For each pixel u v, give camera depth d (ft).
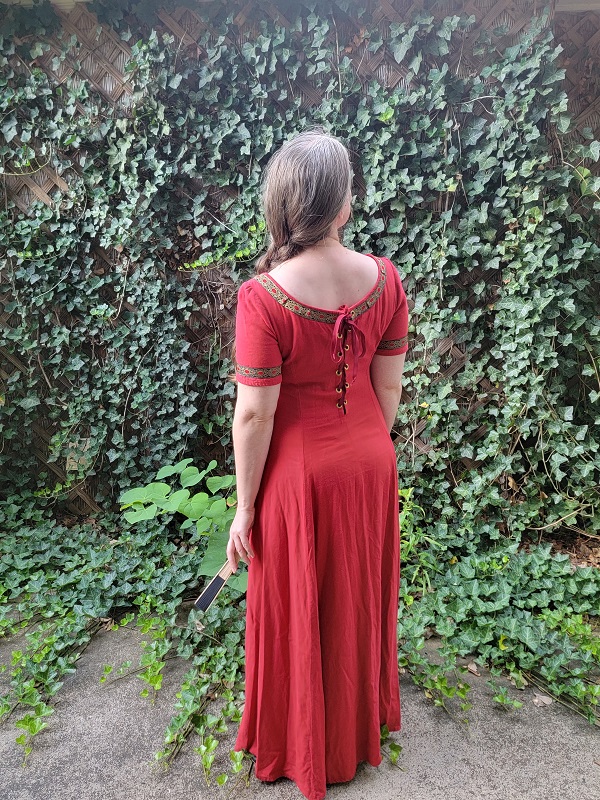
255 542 4.68
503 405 9.07
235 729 5.75
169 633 7.29
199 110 8.67
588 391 9.03
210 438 10.02
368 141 8.36
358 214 8.66
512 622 6.89
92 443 9.87
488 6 7.92
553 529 9.37
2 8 8.63
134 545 9.05
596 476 9.11
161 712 6.06
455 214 8.59
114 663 6.85
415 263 8.80
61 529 9.57
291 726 4.91
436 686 6.18
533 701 6.15
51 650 6.80
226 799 5.00
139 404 9.68
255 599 4.82
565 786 5.11
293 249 4.00
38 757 5.48
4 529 9.67
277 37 8.16
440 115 8.25
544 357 8.57
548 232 8.19
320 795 4.79
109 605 7.66
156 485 8.27
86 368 9.78
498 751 5.49
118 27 8.50
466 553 8.89
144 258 9.26
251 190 8.83
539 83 7.89
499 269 8.70
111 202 9.18
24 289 9.50
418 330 8.88
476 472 9.22
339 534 4.44
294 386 4.26
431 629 7.25
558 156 8.18
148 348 9.62
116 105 8.83
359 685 4.91
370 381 4.81
